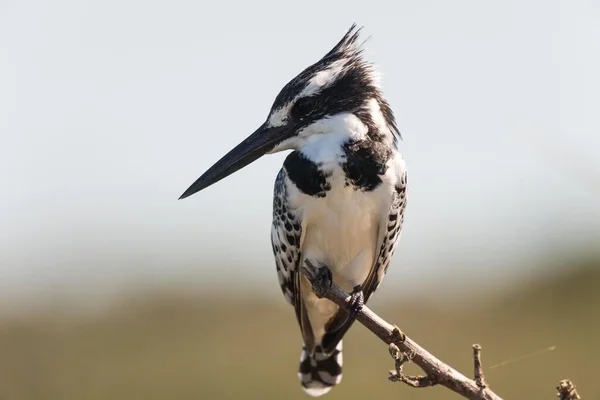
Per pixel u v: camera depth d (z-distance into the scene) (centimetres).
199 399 1395
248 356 1557
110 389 1428
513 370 1443
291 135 848
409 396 1342
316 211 830
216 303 1831
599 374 1409
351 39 866
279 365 1513
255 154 862
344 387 1364
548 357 1494
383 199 830
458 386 629
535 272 1888
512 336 1623
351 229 839
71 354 1570
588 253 1870
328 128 833
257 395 1396
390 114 866
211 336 1661
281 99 857
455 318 1739
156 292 1873
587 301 1747
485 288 1872
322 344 973
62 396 1409
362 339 1587
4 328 1706
